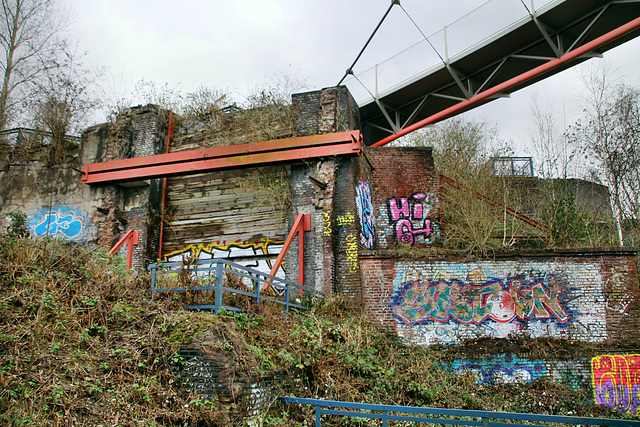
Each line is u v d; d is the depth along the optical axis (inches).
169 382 266.8
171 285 356.2
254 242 601.3
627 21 605.6
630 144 699.4
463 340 460.8
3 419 201.8
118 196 642.8
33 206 680.4
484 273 476.7
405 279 482.0
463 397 400.2
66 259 349.4
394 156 685.9
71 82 722.8
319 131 588.7
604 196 757.9
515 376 442.9
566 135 725.3
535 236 599.2
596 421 212.8
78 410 231.3
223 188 639.1
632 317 460.4
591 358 446.0
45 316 284.8
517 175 748.0
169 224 650.8
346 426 315.9
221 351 270.2
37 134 732.7
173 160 599.8
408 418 242.4
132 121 682.8
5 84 682.8
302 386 325.4
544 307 466.0
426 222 661.3
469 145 863.7
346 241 533.3
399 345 452.4
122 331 300.2
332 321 434.0
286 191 587.5
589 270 473.1
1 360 241.8
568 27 618.2
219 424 249.4
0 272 310.5
